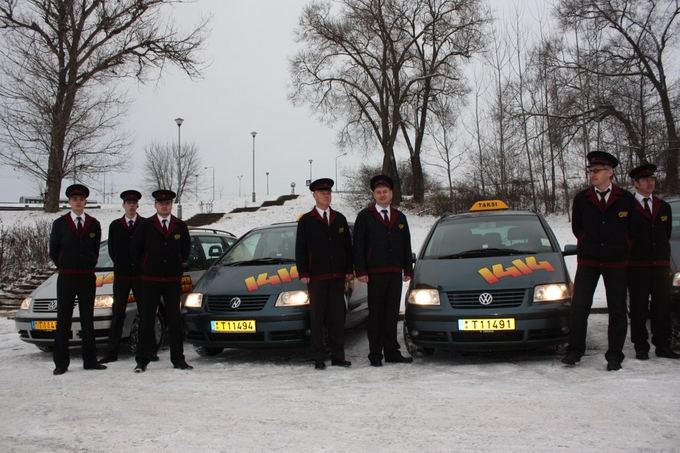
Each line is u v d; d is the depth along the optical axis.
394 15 29.27
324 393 4.67
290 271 6.28
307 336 5.84
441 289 5.55
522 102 19.77
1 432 3.89
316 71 30.67
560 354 5.81
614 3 21.64
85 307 6.07
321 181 5.82
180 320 6.06
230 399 4.59
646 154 21.61
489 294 5.34
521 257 5.90
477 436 3.49
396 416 3.96
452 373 5.19
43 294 6.91
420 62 30.36
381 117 29.98
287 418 4.01
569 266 12.38
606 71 21.94
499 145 20.05
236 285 6.16
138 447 3.51
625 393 4.24
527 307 5.24
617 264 5.11
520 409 3.99
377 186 5.96
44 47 25.03
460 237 6.62
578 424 3.62
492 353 6.05
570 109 21.78
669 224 5.46
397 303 5.85
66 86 25.86
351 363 5.97
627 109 22.25
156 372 5.80
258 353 6.77
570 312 5.26
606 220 5.17
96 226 6.21
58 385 5.32
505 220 6.85
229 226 26.02
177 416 4.15
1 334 8.91
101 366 6.09
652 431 3.44
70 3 25.20
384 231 5.84
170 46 26.55
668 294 5.39
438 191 27.06
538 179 23.66
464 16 28.44
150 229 5.99
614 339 5.07
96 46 26.03
